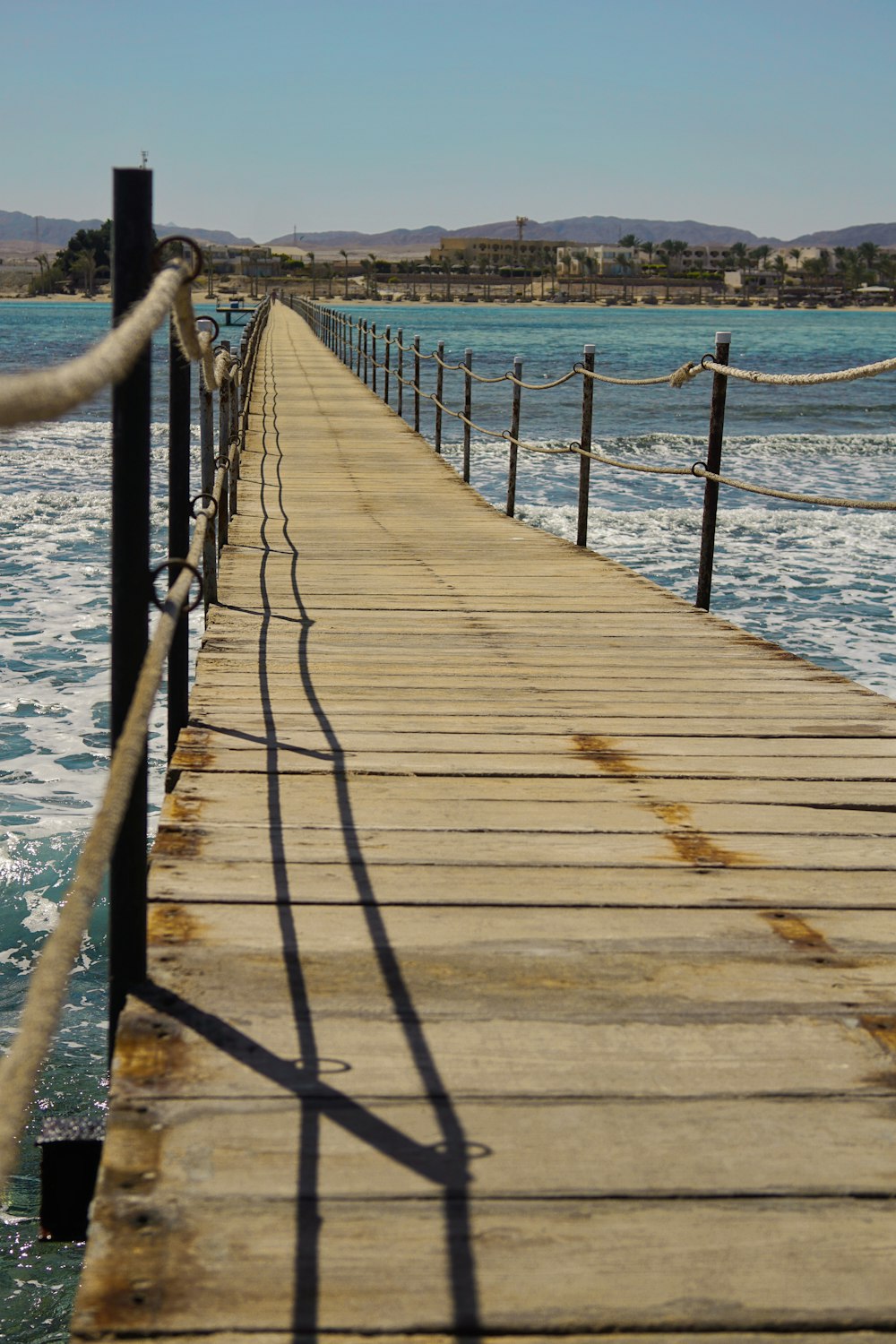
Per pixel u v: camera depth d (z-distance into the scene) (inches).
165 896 105.7
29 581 415.2
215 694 173.0
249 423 637.3
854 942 103.0
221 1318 59.6
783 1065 83.6
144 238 80.6
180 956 94.8
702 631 227.5
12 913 179.8
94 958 171.9
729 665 201.8
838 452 933.8
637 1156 73.2
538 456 829.2
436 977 94.0
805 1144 75.0
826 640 375.2
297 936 99.5
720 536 561.3
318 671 188.7
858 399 1425.9
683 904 109.3
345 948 97.9
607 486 706.2
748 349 2746.1
